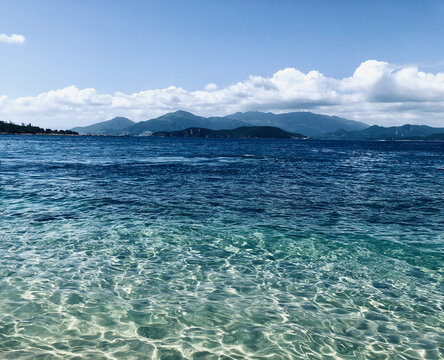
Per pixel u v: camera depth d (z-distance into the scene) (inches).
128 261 410.0
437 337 267.4
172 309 300.5
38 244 456.4
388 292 345.1
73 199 754.8
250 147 4975.4
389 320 291.6
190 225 575.2
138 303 309.3
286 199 827.4
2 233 497.0
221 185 1039.6
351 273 391.5
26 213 618.2
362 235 537.3
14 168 1382.9
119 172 1332.4
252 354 240.2
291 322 284.7
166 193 870.4
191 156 2556.6
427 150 5054.1
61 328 264.1
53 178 1092.5
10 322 269.9
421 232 558.3
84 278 357.7
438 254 454.9
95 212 642.8
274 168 1656.0
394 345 255.4
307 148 5019.7
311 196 875.4
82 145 4453.7
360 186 1071.6
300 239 514.0
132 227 552.1
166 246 468.1
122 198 784.9
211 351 242.2
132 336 257.3
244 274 383.2
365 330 275.4
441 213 697.6
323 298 329.7
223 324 279.0
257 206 738.2
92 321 276.2
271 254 449.1
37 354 229.6
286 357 237.5
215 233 534.6
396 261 430.3
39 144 4360.2
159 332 264.4
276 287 351.9
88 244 464.1
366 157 2871.6
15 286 333.4
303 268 404.5
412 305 319.0
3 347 236.2
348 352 245.4
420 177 1344.7
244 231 549.6
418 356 242.7
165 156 2488.9
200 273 382.3
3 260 397.7
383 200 833.5
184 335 261.3
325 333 269.7
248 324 279.9
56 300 308.7
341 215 671.1
